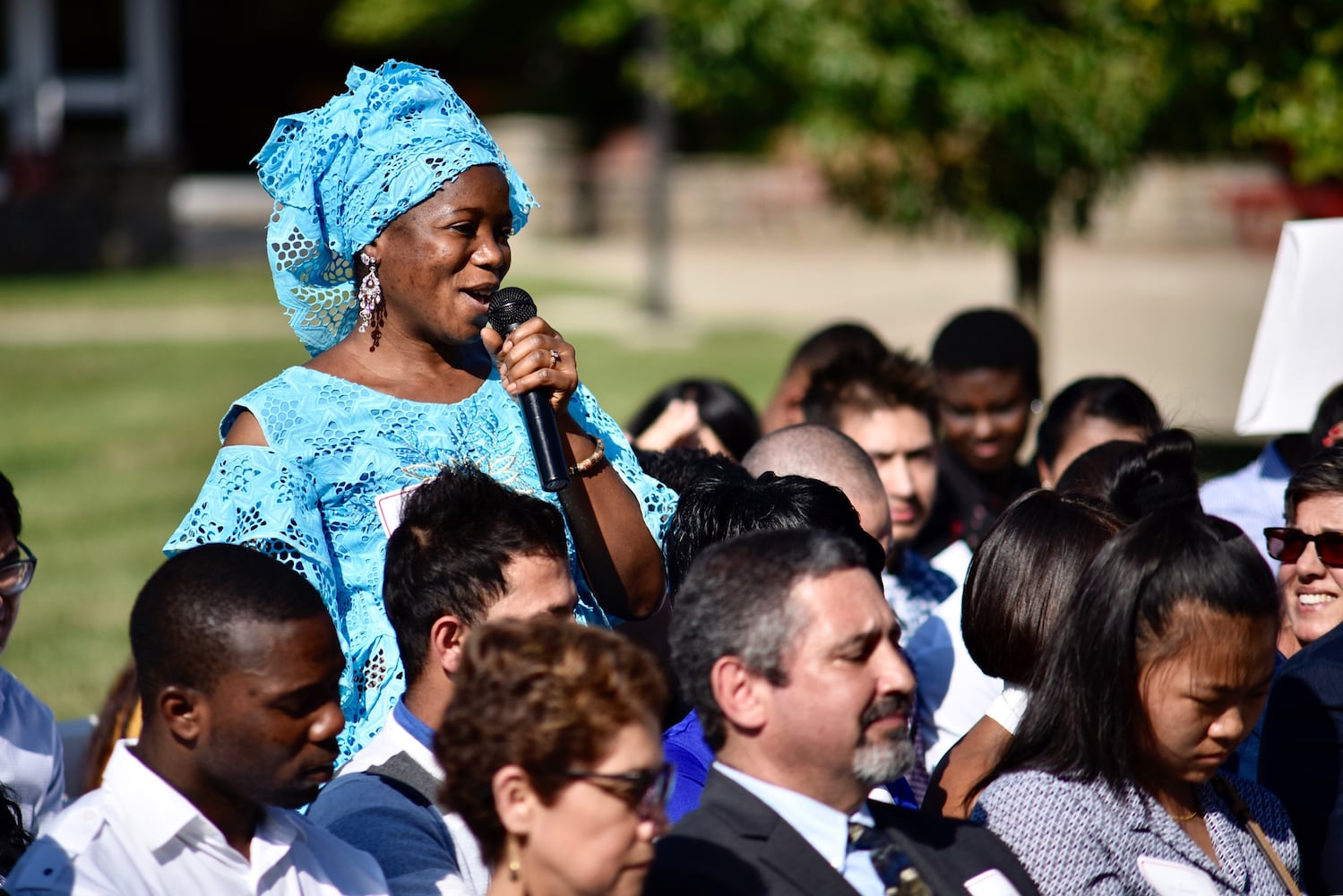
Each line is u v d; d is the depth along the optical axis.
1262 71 16.03
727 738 4.86
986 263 51.34
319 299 6.52
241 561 4.86
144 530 20.30
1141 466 7.36
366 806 5.23
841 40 17.73
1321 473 6.86
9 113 47.59
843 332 10.97
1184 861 5.21
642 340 36.97
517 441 6.36
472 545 5.35
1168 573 5.12
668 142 40.78
